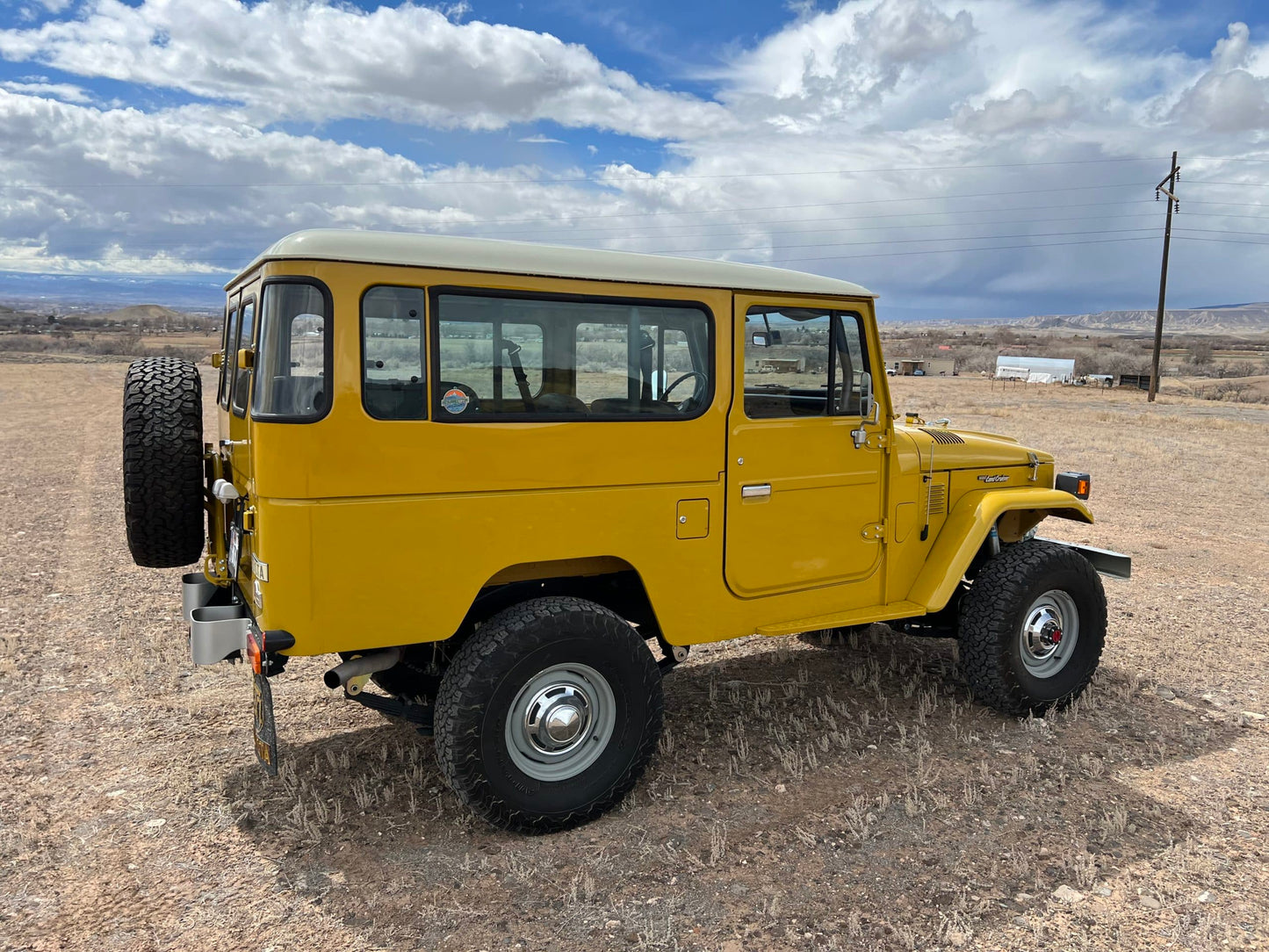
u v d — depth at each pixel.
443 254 3.32
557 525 3.67
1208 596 7.41
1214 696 5.27
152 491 3.91
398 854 3.51
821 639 6.17
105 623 6.30
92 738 4.52
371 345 3.25
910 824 3.74
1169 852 3.55
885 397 4.62
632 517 3.85
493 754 3.49
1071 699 5.03
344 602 3.29
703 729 4.73
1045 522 10.54
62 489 11.78
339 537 3.25
